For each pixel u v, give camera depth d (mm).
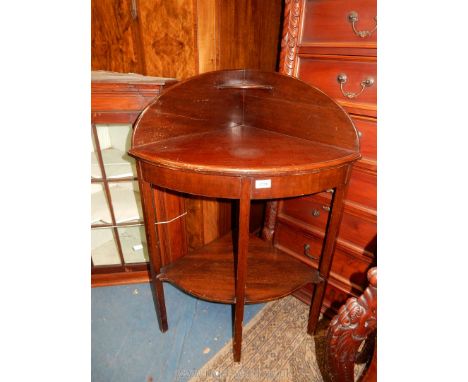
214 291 1109
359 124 1026
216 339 1276
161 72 1321
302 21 1055
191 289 1118
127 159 1459
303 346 1230
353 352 627
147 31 1279
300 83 989
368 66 951
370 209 1099
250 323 1339
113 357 1192
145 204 1015
